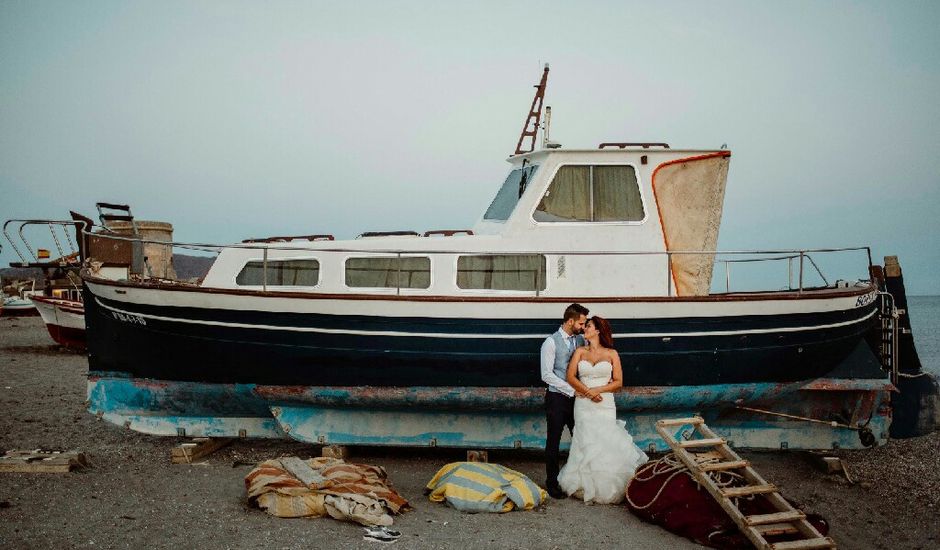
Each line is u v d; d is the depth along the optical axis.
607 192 8.43
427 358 7.83
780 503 6.00
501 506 6.52
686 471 6.45
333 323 7.79
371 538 5.74
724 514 6.03
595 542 5.91
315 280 8.29
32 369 16.09
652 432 8.45
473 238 8.25
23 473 7.34
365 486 6.40
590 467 6.87
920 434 9.21
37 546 5.40
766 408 8.74
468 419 8.20
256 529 5.88
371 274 8.26
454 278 8.19
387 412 8.22
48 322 19.83
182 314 7.94
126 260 9.79
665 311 7.85
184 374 8.18
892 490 7.93
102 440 9.13
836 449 8.75
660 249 8.39
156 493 6.79
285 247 8.26
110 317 8.23
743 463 6.30
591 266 8.26
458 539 5.85
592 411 7.00
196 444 8.26
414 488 7.25
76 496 6.62
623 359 7.90
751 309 8.04
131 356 8.27
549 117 8.84
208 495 6.75
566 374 7.11
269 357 7.93
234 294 7.79
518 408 8.03
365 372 7.89
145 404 8.38
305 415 8.22
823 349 8.43
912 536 6.57
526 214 8.32
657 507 6.31
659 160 8.48
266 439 9.30
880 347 9.14
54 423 10.12
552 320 7.77
